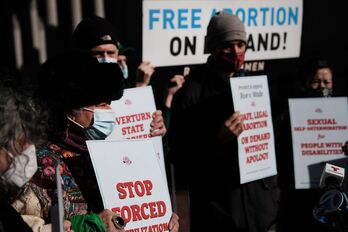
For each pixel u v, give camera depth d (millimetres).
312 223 4555
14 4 6590
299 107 4469
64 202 2475
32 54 6648
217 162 4031
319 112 4449
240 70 4320
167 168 4430
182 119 4070
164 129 3611
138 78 4367
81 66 2604
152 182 2662
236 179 4020
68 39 6797
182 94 4098
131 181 2605
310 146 4453
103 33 4031
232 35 4137
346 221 3227
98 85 2613
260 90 4121
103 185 2527
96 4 6723
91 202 2564
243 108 4020
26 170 2051
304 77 4859
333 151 4441
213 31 4207
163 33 5148
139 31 6770
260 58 5840
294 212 4617
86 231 2398
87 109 2631
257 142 4082
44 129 2125
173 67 5477
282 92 7059
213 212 4027
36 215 2398
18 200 2377
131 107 3508
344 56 7930
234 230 4020
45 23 6695
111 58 4070
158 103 5828
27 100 2080
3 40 6676
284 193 4648
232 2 5535
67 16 6797
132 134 3500
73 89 2574
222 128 3936
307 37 7812
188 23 5238
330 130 4438
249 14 5684
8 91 2043
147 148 2693
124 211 2559
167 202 2686
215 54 4191
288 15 5902
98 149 2557
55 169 2354
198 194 4078
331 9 7992
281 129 4637
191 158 4070
